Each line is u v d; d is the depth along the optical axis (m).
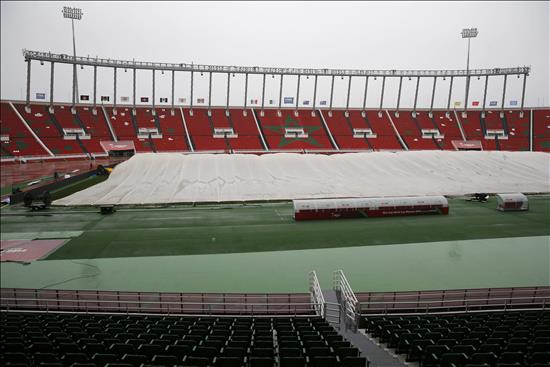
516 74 105.88
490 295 21.89
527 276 26.45
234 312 20.39
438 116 111.94
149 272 27.92
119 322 17.92
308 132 104.94
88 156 88.81
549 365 10.49
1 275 27.56
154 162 62.78
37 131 91.19
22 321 17.75
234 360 11.80
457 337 14.33
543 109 106.06
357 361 11.50
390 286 25.00
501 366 10.59
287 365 11.70
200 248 33.28
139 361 12.00
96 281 26.42
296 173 61.41
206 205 50.03
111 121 100.38
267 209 47.84
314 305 20.66
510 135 101.75
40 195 50.94
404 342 13.98
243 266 29.02
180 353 12.80
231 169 61.19
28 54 93.25
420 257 30.44
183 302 21.48
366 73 112.12
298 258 30.62
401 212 44.09
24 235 37.19
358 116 112.25
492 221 41.06
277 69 109.62
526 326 15.27
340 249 32.72
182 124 103.81
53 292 23.62
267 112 111.38
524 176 60.94
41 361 11.91
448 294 22.25
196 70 106.38
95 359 12.04
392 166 64.50
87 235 37.12
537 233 36.41
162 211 47.03
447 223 40.66
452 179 59.41
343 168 63.56
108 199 51.19
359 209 43.47
